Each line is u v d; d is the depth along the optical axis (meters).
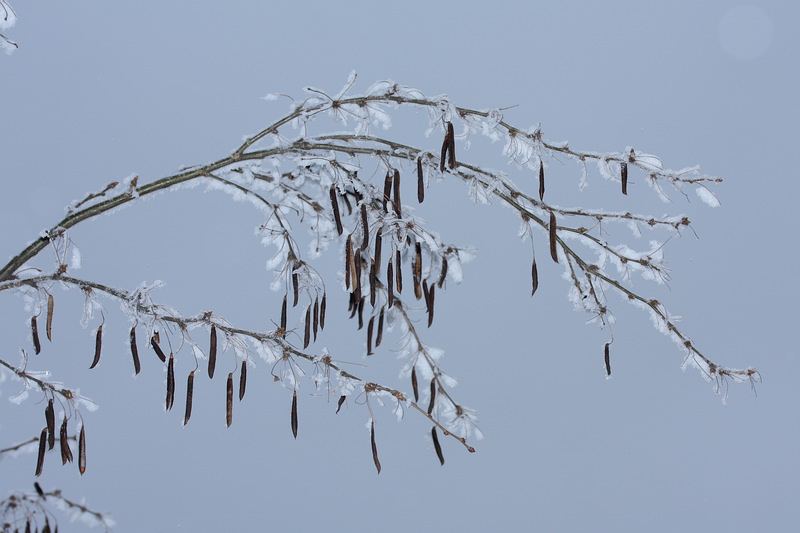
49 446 4.47
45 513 4.43
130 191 4.52
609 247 4.59
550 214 4.56
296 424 4.52
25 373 4.48
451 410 4.64
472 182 4.57
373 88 4.56
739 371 4.57
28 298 4.50
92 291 4.48
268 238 4.57
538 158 4.56
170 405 4.48
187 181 4.55
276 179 4.57
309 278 4.56
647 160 4.55
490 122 4.55
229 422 4.50
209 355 4.48
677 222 4.57
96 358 4.48
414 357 4.65
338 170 4.56
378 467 4.53
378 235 4.54
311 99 4.57
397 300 4.66
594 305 4.59
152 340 4.49
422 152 4.56
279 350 4.52
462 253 4.69
